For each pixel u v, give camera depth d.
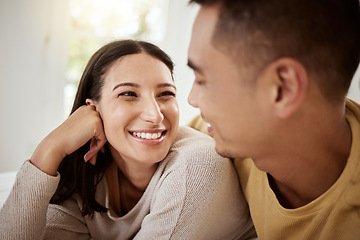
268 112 0.56
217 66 0.57
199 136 0.94
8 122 2.39
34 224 0.79
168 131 0.85
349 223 0.58
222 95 0.58
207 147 0.84
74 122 0.86
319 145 0.59
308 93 0.54
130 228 0.92
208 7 0.57
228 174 0.85
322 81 0.54
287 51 0.52
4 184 1.38
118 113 0.81
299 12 0.51
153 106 0.80
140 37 2.74
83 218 0.95
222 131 0.62
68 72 2.57
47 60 2.46
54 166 0.82
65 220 0.92
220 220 0.85
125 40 0.89
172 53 2.73
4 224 0.79
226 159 0.87
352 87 1.80
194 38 0.59
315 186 0.64
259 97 0.56
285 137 0.58
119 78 0.81
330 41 0.52
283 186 0.71
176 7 2.70
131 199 0.99
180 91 2.67
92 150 0.89
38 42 2.41
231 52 0.55
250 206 0.83
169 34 2.73
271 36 0.52
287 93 0.54
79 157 0.94
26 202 0.78
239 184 0.91
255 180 0.81
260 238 0.80
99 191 0.94
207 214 0.81
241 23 0.53
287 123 0.57
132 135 0.83
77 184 0.94
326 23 0.52
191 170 0.80
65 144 0.84
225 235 0.90
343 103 0.59
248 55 0.54
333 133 0.59
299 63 0.53
